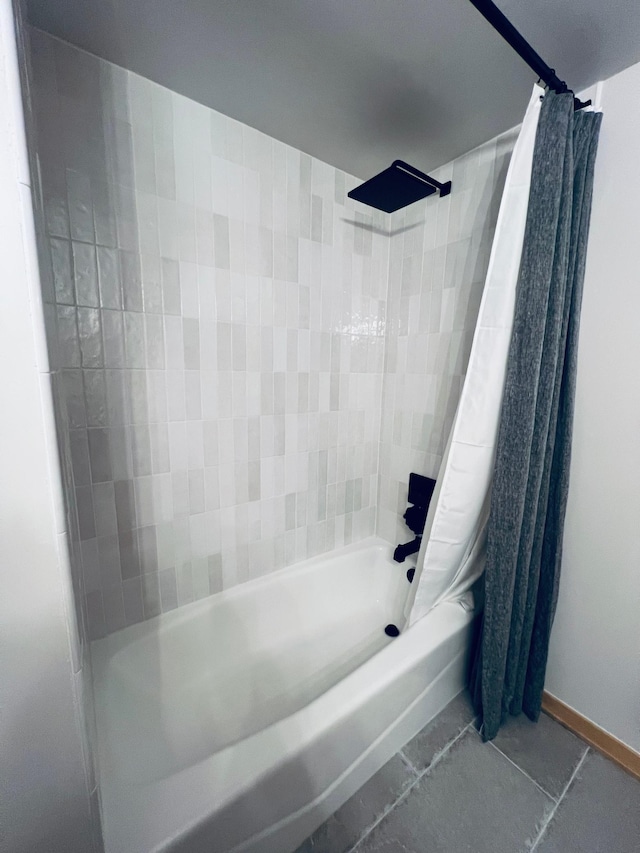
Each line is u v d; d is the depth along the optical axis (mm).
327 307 1521
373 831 938
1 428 405
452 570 1237
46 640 465
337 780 953
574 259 1010
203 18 824
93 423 1062
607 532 1102
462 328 1426
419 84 1021
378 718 1022
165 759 990
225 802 732
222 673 1346
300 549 1632
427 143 1293
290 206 1341
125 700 1051
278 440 1470
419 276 1571
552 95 908
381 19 822
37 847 507
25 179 380
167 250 1110
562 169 916
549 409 1009
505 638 1099
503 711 1221
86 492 1081
